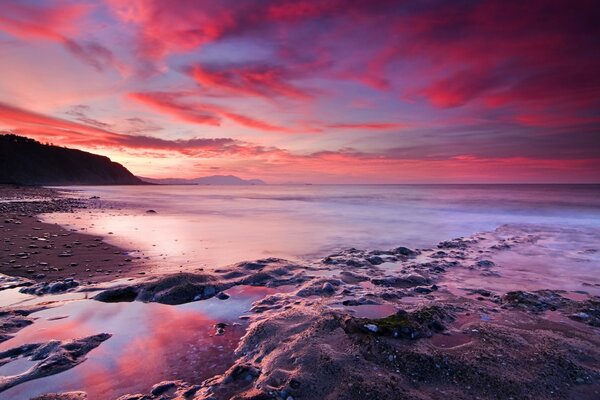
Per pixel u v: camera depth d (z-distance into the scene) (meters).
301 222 23.62
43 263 10.75
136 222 22.28
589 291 8.69
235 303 7.70
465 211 32.41
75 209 30.64
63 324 6.44
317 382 4.45
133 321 6.65
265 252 13.30
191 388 4.49
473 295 8.34
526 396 4.25
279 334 5.80
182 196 65.56
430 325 6.08
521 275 10.23
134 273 9.92
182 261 11.55
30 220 21.28
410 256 12.78
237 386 4.50
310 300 7.79
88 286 8.50
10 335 5.92
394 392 4.24
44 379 4.67
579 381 4.55
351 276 9.81
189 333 6.16
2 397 4.29
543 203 40.72
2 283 8.62
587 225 22.14
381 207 37.81
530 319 6.78
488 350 5.27
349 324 5.78
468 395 4.27
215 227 20.53
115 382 4.64
